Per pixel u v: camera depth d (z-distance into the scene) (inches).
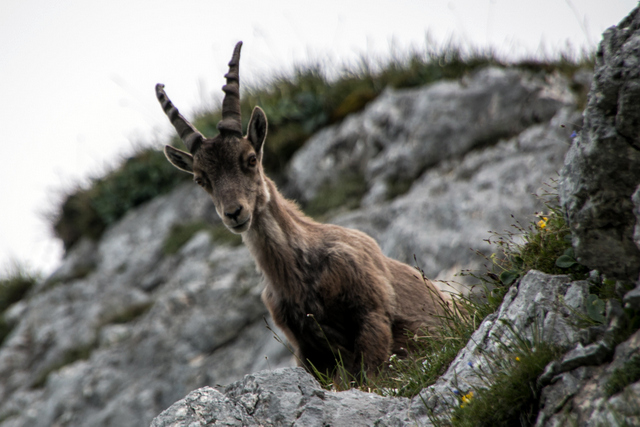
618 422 377.1
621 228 453.1
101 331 1801.2
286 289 789.2
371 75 2012.8
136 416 1464.1
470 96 1577.3
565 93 1539.1
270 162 1911.9
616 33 463.5
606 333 436.5
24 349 1971.0
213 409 509.7
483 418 459.2
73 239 2343.8
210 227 1941.4
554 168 1301.7
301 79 2122.3
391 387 599.2
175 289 1733.5
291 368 542.6
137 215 2156.7
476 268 1206.3
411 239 1354.6
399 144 1640.0
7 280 2497.5
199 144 833.5
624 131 438.6
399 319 794.2
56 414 1603.1
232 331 1541.6
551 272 550.9
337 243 791.7
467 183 1418.6
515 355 487.8
